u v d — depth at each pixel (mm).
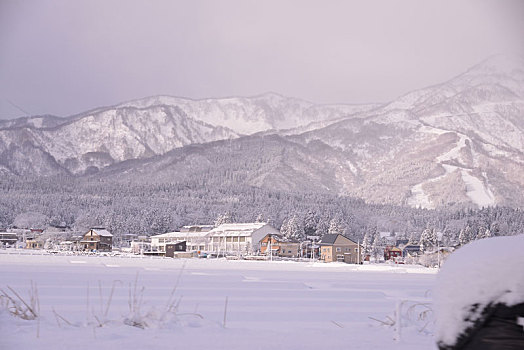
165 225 160000
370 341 6848
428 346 6543
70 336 6547
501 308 3240
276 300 14766
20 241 136250
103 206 181250
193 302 13586
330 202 194250
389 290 19688
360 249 101000
